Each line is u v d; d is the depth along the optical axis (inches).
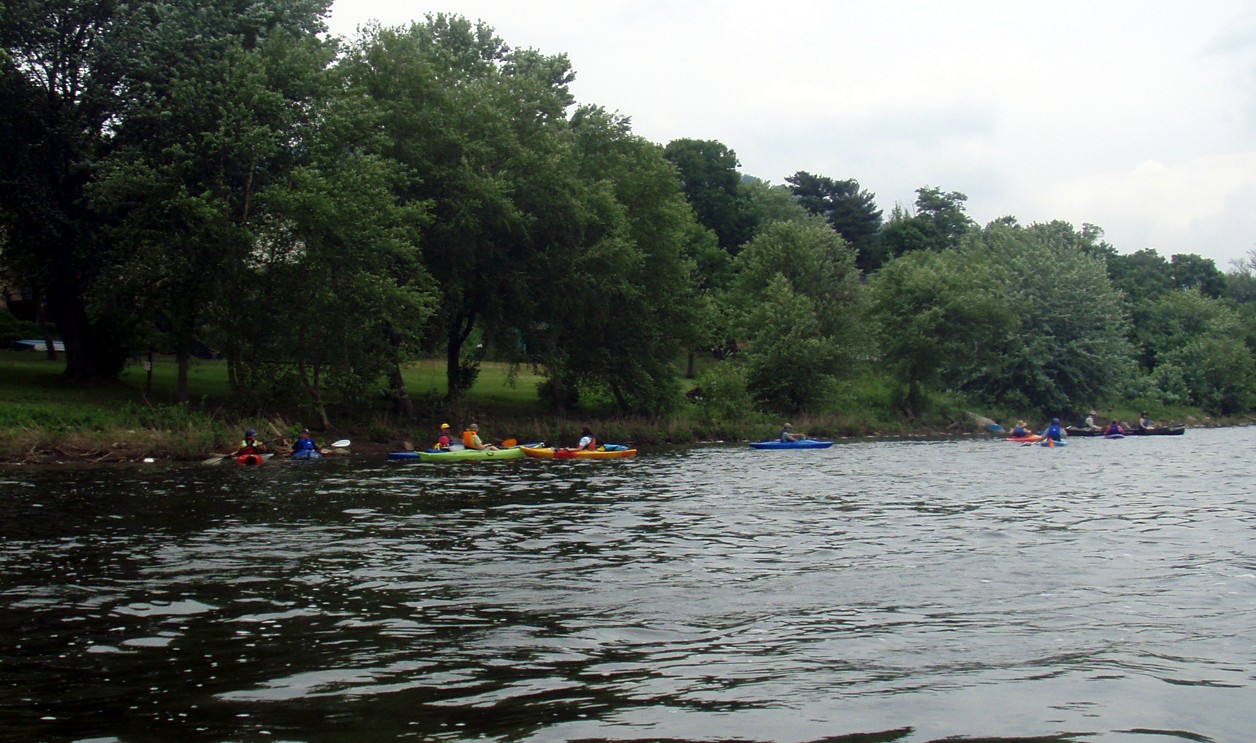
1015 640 366.9
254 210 1310.3
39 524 631.2
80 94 1285.7
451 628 375.6
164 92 1305.4
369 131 1395.2
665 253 1828.2
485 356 1660.9
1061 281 2522.1
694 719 275.4
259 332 1289.4
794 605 421.7
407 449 1365.7
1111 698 299.0
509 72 2142.0
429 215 1411.2
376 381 1395.2
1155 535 643.5
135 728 263.4
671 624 386.0
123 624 376.8
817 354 2047.2
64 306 1432.1
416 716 274.8
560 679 311.7
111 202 1226.6
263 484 894.4
